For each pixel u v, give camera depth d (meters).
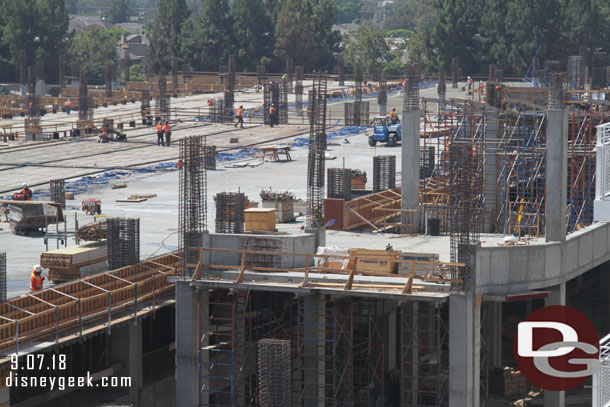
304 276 69.38
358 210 89.00
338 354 76.06
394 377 79.69
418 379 77.06
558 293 74.50
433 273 69.25
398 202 94.94
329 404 75.00
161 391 76.00
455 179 80.44
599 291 105.62
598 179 49.47
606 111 103.06
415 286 67.38
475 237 70.50
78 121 179.50
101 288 68.75
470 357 67.00
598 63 174.38
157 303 73.38
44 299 66.94
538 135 96.19
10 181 123.94
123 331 73.25
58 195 104.50
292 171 130.75
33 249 86.94
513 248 70.50
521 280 71.12
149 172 130.62
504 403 79.81
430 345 80.00
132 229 75.12
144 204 108.62
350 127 175.62
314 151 83.56
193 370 71.12
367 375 76.56
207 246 72.94
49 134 175.38
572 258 75.88
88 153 148.38
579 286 105.88
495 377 82.00
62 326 65.69
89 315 68.00
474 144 88.31
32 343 63.38
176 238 90.81
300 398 71.38
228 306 74.69
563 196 73.75
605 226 81.75
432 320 79.50
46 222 89.75
